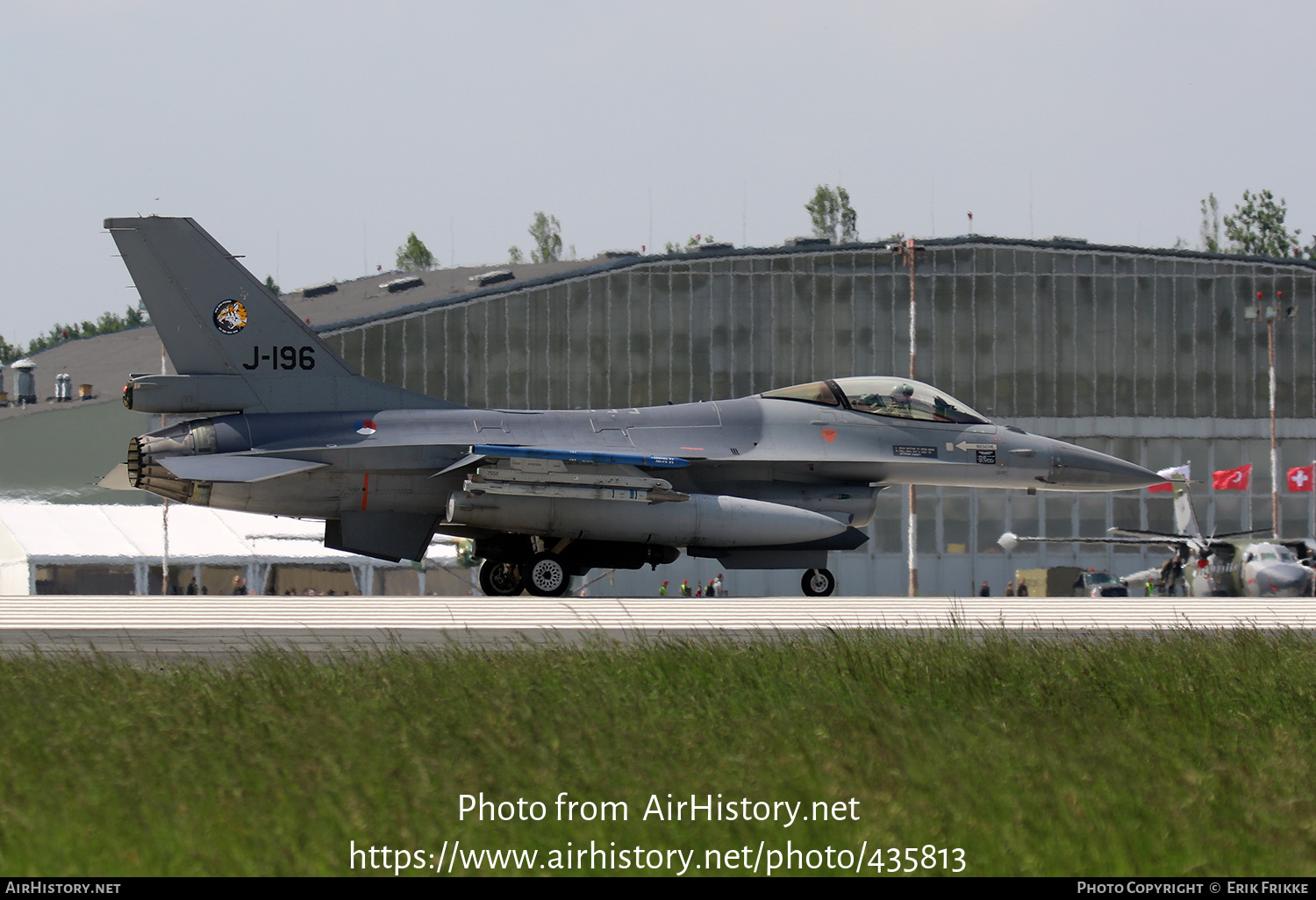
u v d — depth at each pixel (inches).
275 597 2409.0
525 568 2800.2
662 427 2908.5
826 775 1096.8
